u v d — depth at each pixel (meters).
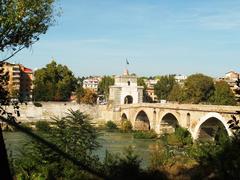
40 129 24.84
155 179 24.86
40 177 21.47
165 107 109.44
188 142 76.12
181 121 98.88
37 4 16.16
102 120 150.50
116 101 168.00
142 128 133.38
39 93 168.00
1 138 6.77
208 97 152.12
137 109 130.38
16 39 15.64
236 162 9.44
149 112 121.88
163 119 112.38
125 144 86.19
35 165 22.12
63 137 23.47
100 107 153.00
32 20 16.09
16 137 47.06
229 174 9.37
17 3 15.53
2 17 15.35
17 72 156.62
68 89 176.38
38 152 22.44
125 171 24.45
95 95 179.75
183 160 28.72
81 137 24.06
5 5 15.52
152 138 105.12
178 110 101.00
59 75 178.25
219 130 16.94
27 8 15.84
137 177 24.61
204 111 86.50
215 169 9.70
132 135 114.31
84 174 22.08
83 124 24.56
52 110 144.25
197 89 151.62
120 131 127.88
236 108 75.12
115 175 23.53
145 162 34.38
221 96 143.62
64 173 22.11
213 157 10.08
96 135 25.14
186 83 157.62
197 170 23.34
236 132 10.63
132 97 169.25
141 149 72.56
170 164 27.88
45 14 16.75
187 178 23.64
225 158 9.64
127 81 169.62
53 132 23.72
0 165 6.71
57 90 171.75
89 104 154.75
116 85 168.88
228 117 77.06
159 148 32.72
